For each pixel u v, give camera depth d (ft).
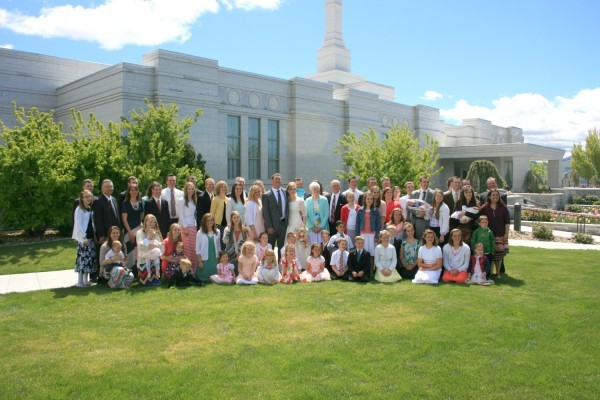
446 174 150.92
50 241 51.49
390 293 29.73
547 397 16.15
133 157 58.80
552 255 44.83
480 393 16.35
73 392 16.51
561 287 31.17
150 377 17.60
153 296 28.91
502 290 30.42
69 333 22.20
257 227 36.24
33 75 86.33
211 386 16.80
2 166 49.24
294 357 19.26
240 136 88.33
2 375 17.81
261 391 16.42
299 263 36.14
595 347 20.38
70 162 52.95
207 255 33.99
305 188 98.63
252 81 89.61
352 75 137.59
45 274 36.22
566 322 23.56
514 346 20.47
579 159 206.90
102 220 32.68
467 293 29.66
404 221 36.91
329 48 136.67
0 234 56.59
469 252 33.32
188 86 77.51
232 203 36.52
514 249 49.29
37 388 16.78
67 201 53.78
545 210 77.61
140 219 34.40
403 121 128.06
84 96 80.38
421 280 32.78
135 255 33.99
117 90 71.92
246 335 21.85
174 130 60.95
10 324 23.49
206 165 79.92
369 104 114.32
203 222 34.06
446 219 35.04
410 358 19.16
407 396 16.11
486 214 34.88
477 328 22.63
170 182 36.70
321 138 102.01
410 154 78.89
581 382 17.17
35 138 53.62
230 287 31.40
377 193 36.14
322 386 16.75
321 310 25.82
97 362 18.94
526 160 131.95
